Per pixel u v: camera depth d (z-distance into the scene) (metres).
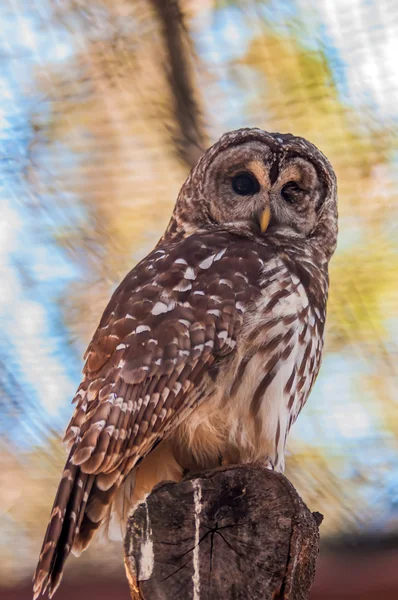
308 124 13.44
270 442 9.40
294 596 7.14
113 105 13.98
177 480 9.29
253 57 13.78
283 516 7.20
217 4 13.78
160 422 8.96
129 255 13.46
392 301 12.76
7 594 10.75
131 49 14.02
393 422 11.62
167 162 13.91
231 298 9.32
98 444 8.64
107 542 9.12
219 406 9.20
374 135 13.33
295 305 9.52
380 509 10.54
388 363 12.24
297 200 10.66
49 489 11.48
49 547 8.23
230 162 10.70
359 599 9.91
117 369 8.99
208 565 7.14
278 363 9.35
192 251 9.69
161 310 9.22
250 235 10.28
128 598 10.16
